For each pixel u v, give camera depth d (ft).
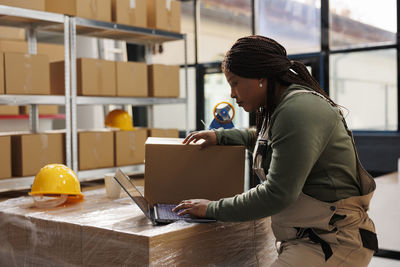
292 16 16.63
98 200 5.63
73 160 9.40
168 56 19.92
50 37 18.20
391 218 9.93
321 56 15.92
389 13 14.88
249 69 4.09
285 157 3.76
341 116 4.07
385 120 16.22
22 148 8.63
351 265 4.03
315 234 4.08
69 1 9.38
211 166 4.94
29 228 4.77
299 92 3.97
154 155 4.99
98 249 4.18
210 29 18.98
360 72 16.21
